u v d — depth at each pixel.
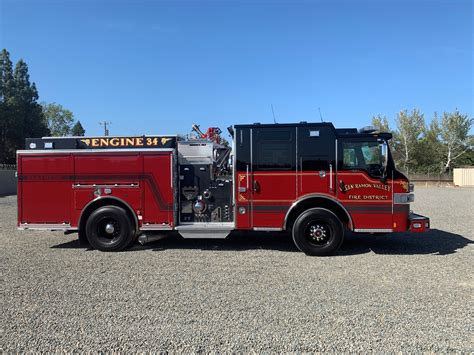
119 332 4.37
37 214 9.20
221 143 10.59
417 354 3.85
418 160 61.59
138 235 9.29
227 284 6.21
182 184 9.20
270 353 3.88
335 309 5.06
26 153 9.19
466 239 10.30
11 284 6.24
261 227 8.70
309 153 8.55
